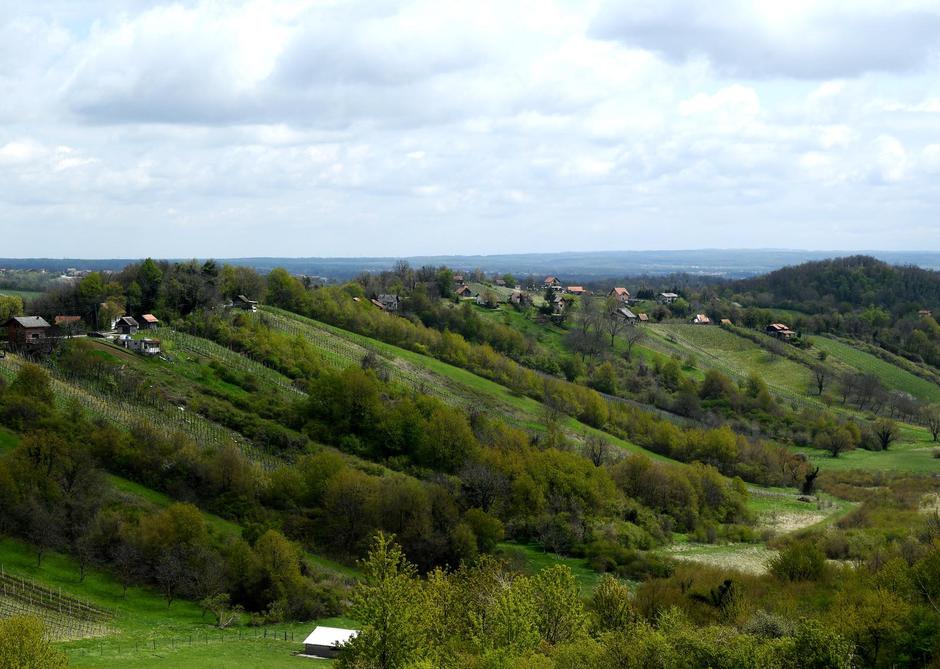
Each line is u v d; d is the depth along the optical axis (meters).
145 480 127.25
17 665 57.81
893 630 75.81
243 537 114.88
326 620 101.12
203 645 84.56
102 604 93.94
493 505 145.38
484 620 77.88
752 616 85.56
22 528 102.69
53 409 133.62
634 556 133.62
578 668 64.31
